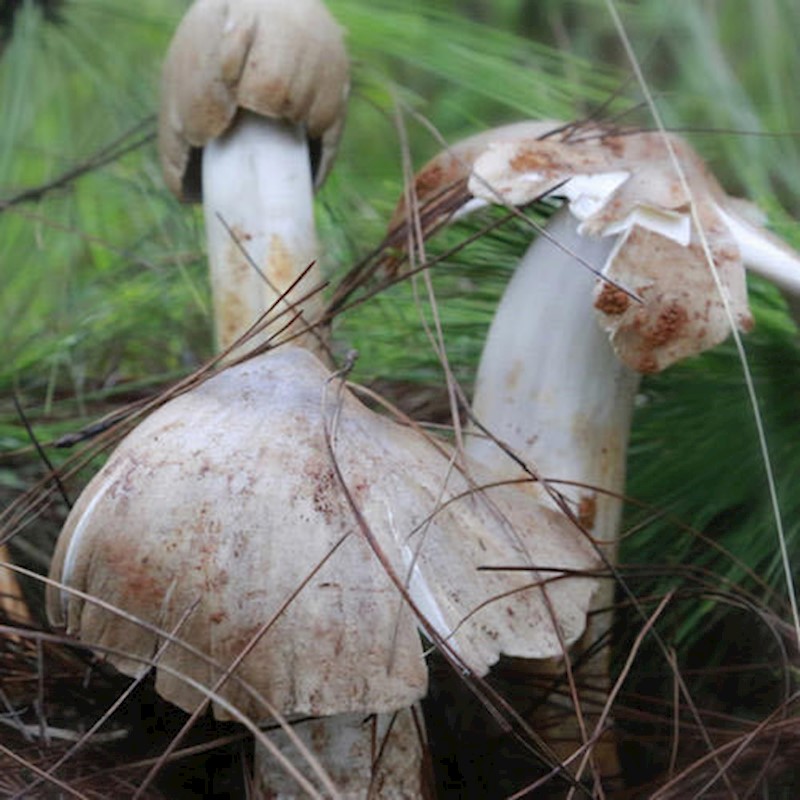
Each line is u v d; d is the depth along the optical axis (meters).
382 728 0.60
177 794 0.63
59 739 0.63
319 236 0.78
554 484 0.64
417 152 0.88
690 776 0.63
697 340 0.61
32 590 0.69
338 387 0.61
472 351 0.74
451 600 0.59
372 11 0.78
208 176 0.67
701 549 0.69
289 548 0.58
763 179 0.76
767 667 0.67
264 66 0.66
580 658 0.64
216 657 0.58
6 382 0.77
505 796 0.64
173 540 0.58
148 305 0.79
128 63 0.80
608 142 0.64
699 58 0.83
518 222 0.71
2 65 0.78
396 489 0.59
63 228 0.77
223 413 0.60
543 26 0.95
